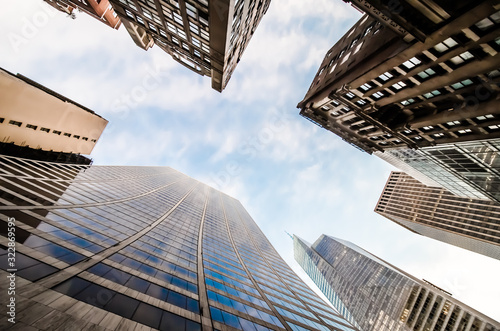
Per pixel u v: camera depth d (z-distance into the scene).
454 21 18.00
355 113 36.78
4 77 32.72
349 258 158.12
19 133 37.78
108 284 16.20
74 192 33.81
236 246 56.19
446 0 17.69
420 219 131.38
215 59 39.91
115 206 36.72
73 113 47.97
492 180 37.62
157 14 33.81
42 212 22.56
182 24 33.19
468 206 111.56
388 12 19.94
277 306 30.66
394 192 162.00
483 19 17.00
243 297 27.41
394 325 95.62
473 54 19.61
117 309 14.36
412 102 30.28
